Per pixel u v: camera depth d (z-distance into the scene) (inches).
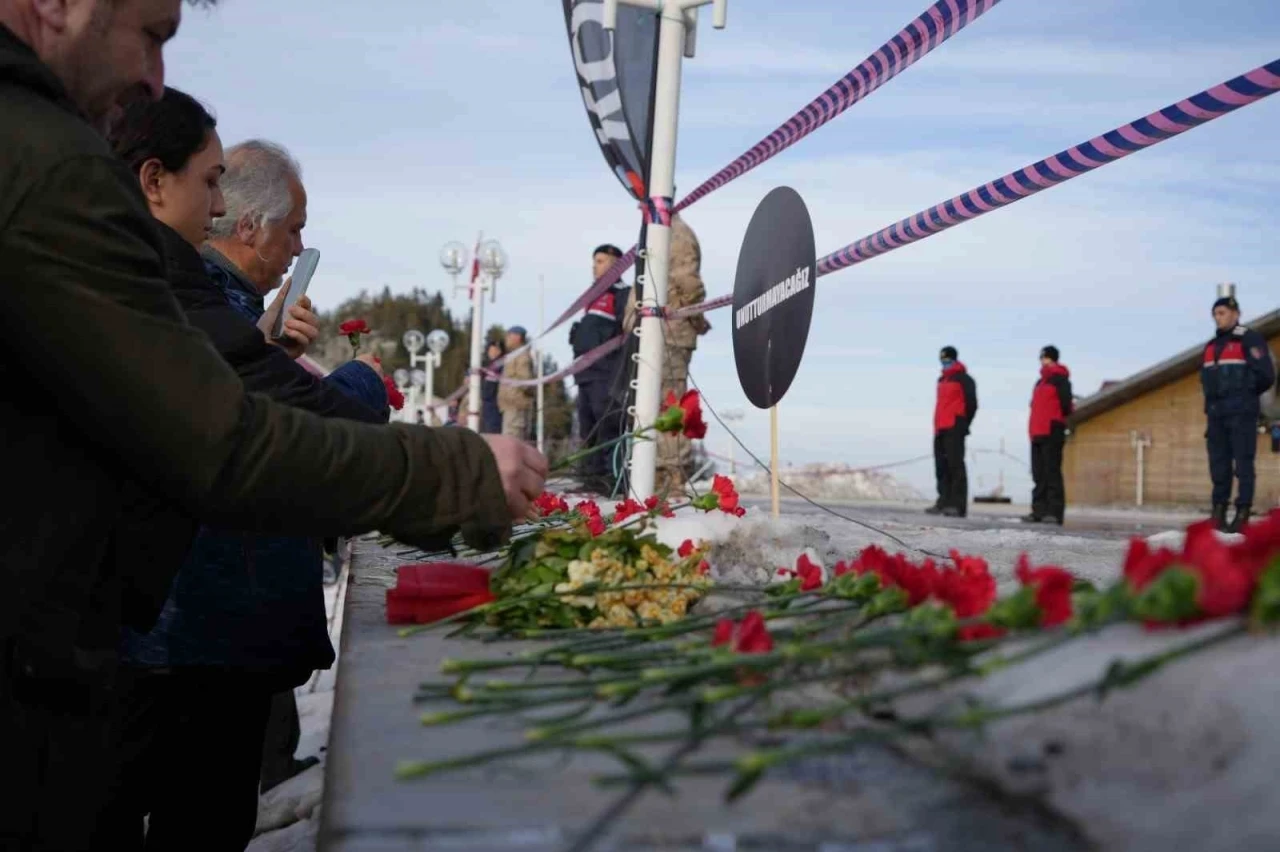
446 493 72.6
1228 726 37.3
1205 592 41.3
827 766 44.1
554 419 818.8
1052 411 547.5
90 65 72.3
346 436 70.2
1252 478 462.3
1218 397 466.0
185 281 110.0
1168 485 981.2
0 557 63.3
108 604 85.7
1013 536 215.5
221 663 114.4
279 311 137.6
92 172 63.4
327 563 435.5
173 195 112.1
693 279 320.8
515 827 39.7
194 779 118.0
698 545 91.6
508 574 82.3
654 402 219.3
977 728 41.4
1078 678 42.4
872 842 37.0
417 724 54.5
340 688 61.9
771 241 158.9
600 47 227.9
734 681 55.1
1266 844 32.7
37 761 65.6
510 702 56.1
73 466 66.1
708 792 42.5
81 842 69.3
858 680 52.5
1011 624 49.0
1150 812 35.6
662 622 75.7
